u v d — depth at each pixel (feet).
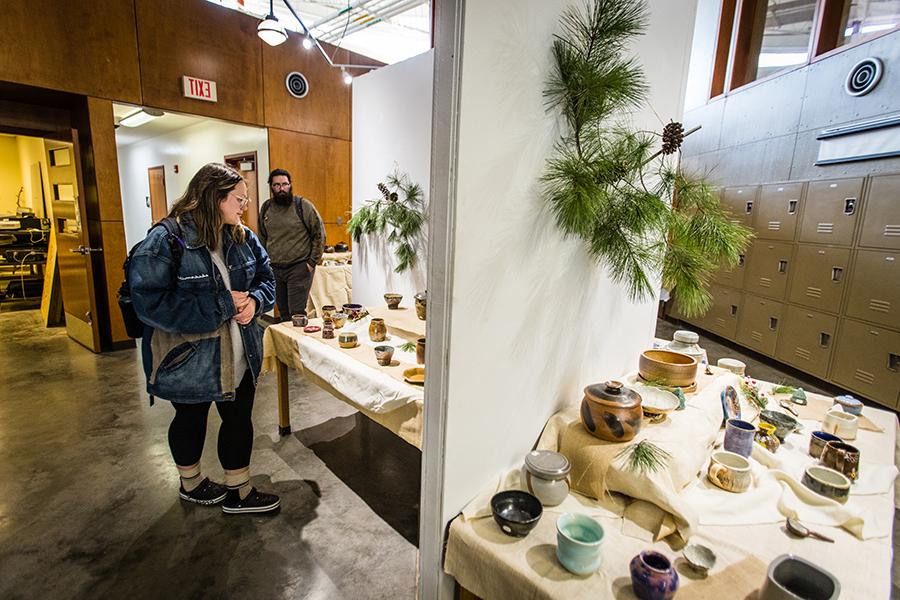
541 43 3.32
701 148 17.52
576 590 2.89
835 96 11.82
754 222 14.57
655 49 4.87
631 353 5.89
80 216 11.71
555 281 4.05
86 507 6.09
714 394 5.18
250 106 15.05
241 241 5.42
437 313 3.14
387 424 5.27
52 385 10.23
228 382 5.20
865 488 4.00
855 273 11.02
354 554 5.40
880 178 10.39
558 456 3.86
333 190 18.04
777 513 3.68
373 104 9.14
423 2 15.24
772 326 13.93
